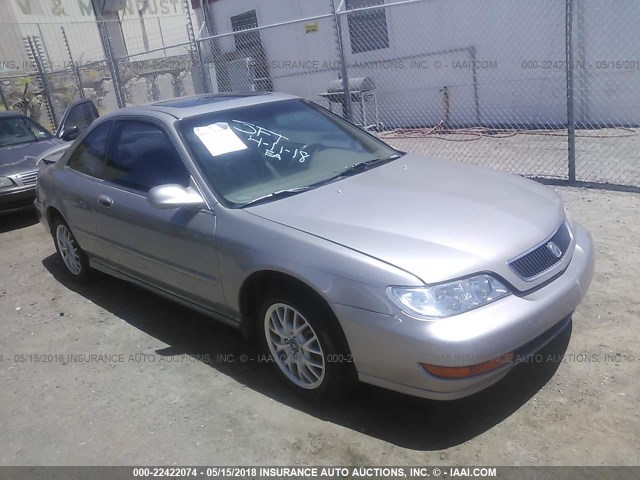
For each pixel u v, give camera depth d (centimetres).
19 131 905
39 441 333
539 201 356
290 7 1346
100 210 454
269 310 340
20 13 1633
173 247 387
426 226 312
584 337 369
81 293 536
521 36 1061
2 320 501
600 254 484
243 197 367
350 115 800
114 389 375
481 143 1016
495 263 291
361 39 1270
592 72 1005
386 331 279
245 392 355
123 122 456
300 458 296
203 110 423
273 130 424
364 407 329
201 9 1525
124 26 1919
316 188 374
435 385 277
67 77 1683
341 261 296
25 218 846
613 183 680
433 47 1179
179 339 429
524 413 310
